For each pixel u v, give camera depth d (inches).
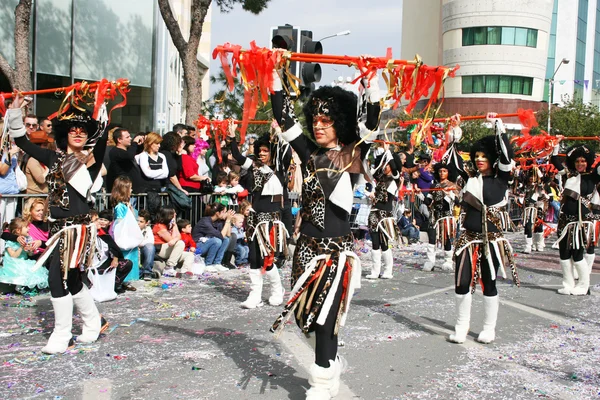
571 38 2021.4
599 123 1337.4
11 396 156.2
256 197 268.4
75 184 191.5
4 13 486.0
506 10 1606.8
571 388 171.6
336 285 149.6
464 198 222.7
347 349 205.5
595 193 314.8
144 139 366.9
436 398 161.8
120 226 304.5
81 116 193.8
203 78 1222.3
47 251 189.9
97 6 563.2
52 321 228.5
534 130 1371.8
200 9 474.9
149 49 621.0
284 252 269.9
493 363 193.5
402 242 526.0
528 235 494.6
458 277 217.0
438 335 226.7
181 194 361.1
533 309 277.1
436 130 282.2
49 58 521.3
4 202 280.8
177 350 198.1
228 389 164.4
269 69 154.5
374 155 343.9
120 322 232.1
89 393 159.3
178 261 338.3
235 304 270.5
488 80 1633.9
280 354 196.2
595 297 310.8
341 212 155.3
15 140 190.5
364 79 155.1
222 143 412.8
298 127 157.9
